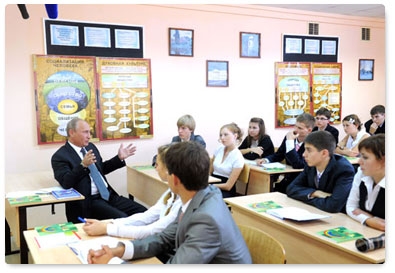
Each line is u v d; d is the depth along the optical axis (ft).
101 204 8.97
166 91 13.53
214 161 10.98
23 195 7.68
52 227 5.72
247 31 14.80
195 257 4.07
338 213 6.30
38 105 11.62
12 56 11.21
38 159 11.76
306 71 16.19
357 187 6.17
